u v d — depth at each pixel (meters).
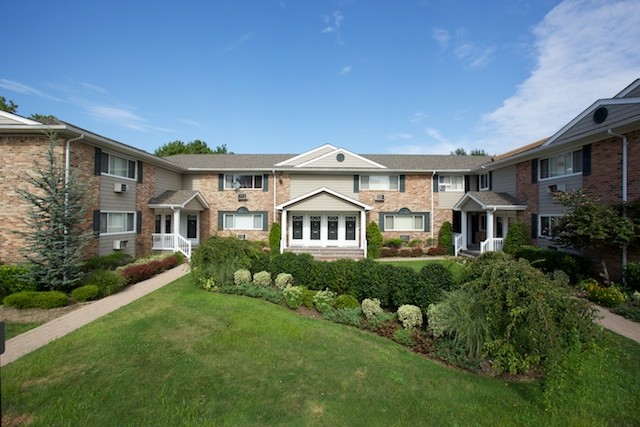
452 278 7.41
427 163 22.55
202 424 3.84
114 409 4.09
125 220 15.30
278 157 23.81
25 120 11.27
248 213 21.27
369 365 5.50
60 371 5.00
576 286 10.52
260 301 8.90
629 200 10.84
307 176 21.33
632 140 10.82
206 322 7.19
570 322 4.94
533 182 15.99
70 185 10.20
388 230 21.30
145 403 4.23
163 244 17.69
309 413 4.16
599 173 12.11
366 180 21.44
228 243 10.77
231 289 9.76
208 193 21.30
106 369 5.09
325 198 18.95
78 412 4.00
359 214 20.67
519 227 16.20
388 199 21.33
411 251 20.12
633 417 4.35
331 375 5.12
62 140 11.60
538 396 4.74
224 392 4.54
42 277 9.38
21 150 11.62
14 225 11.57
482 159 23.47
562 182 14.05
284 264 10.14
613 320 8.16
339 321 7.66
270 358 5.59
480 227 21.92
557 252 12.20
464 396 4.73
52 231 9.66
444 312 6.36
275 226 19.83
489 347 5.40
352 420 4.06
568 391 4.75
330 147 22.06
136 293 10.07
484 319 5.70
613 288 9.52
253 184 21.41
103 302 9.06
